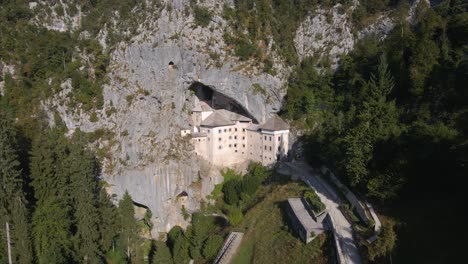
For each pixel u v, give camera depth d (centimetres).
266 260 5453
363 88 8112
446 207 4481
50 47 12206
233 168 9775
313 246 5094
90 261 6831
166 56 9681
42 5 14488
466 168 4553
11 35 12825
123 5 12188
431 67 7025
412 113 6644
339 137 7144
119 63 10656
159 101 9838
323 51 10606
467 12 7931
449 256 3806
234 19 10162
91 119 10400
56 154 7444
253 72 9600
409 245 4225
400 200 5044
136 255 7588
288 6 11431
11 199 6234
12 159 6412
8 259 6003
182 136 9638
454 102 6066
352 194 5869
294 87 9794
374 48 9394
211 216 8675
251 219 6838
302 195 6631
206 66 9556
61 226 6619
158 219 9344
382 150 5434
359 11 10450
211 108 10300
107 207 7862
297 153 9219
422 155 4944
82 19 14300
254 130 9562
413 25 9400
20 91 11544
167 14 9912
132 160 9556
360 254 4444
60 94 11094
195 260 6781
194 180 9425
